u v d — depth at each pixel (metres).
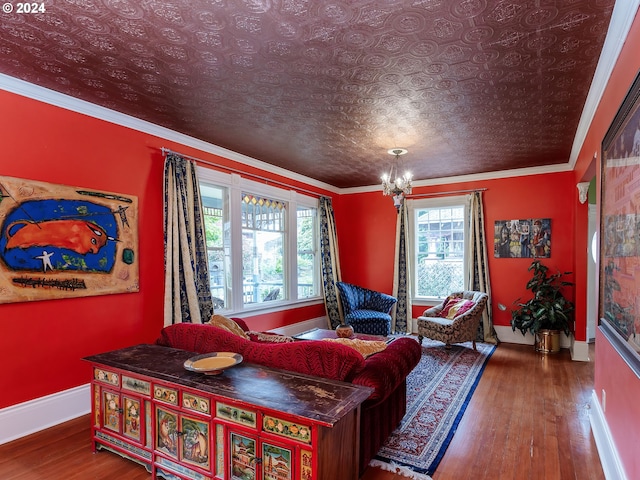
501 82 2.71
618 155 1.88
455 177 6.02
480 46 2.23
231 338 2.44
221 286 4.56
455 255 6.17
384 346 2.65
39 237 2.80
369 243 6.79
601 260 2.40
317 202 6.36
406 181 3.96
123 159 3.40
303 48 2.25
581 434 2.73
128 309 3.42
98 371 2.43
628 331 1.71
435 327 5.07
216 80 2.69
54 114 2.93
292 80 2.68
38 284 2.79
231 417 1.86
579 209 4.61
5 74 2.59
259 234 5.21
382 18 1.95
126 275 3.38
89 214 3.12
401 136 3.96
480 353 4.96
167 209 3.71
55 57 2.36
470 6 1.85
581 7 1.85
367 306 6.07
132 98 3.00
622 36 1.90
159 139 3.73
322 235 6.34
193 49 2.26
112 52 2.30
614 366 2.17
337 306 6.39
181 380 2.02
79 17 1.93
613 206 2.01
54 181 2.92
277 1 1.80
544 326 4.99
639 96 1.51
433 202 6.19
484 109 3.22
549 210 5.36
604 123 2.45
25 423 2.72
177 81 2.70
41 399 2.82
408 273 6.31
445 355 4.86
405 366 2.57
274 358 2.24
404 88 2.81
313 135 3.93
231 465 1.87
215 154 4.37
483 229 5.74
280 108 3.20
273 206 5.47
